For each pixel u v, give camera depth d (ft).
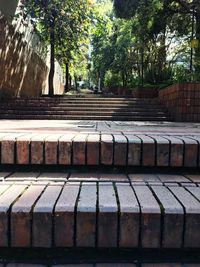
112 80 88.53
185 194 6.34
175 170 8.05
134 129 12.99
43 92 63.57
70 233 5.49
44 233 5.48
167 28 43.34
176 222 5.49
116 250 5.58
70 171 7.96
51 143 7.84
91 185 6.89
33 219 5.46
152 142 7.92
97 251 5.58
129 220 5.48
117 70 82.53
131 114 29.50
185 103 25.16
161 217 5.49
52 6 43.80
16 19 41.04
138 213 5.48
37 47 54.70
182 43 47.37
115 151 7.91
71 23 45.50
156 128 14.48
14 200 5.81
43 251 5.57
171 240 5.50
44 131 10.34
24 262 5.41
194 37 37.73
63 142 7.84
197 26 37.37
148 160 7.93
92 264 5.35
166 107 30.27
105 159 7.91
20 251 5.56
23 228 5.46
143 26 42.63
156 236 5.49
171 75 47.85
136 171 8.04
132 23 44.55
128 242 5.49
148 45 48.65
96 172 7.98
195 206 5.63
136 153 7.92
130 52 66.33
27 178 7.37
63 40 47.34
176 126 17.20
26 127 13.32
